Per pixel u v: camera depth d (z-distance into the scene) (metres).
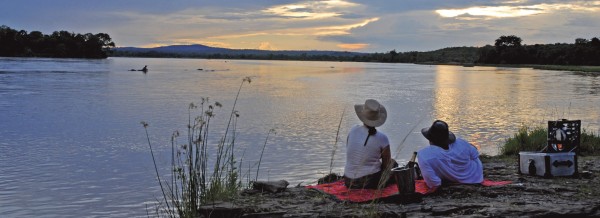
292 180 13.30
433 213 7.44
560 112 30.66
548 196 8.25
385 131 22.41
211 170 13.79
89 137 20.42
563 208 7.39
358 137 8.67
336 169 14.60
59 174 14.13
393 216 7.37
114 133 21.52
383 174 8.14
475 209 7.54
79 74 76.88
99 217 10.52
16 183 13.18
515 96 43.69
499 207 7.48
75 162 15.66
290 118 26.98
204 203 8.17
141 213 10.69
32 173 14.27
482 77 84.62
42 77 66.69
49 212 10.96
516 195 8.37
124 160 15.98
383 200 8.03
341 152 17.17
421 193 8.19
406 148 18.00
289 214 7.51
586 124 24.69
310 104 35.53
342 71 113.75
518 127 23.88
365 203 8.00
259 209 7.77
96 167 14.91
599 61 155.88
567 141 9.75
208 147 17.78
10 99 36.75
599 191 8.49
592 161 11.59
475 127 23.91
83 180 13.41
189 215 8.02
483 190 8.55
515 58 189.88
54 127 23.36
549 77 83.06
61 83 55.69
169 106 33.25
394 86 58.38
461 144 9.09
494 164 11.83
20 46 193.62
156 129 22.73
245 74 89.19
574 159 9.67
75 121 25.50
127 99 38.19
